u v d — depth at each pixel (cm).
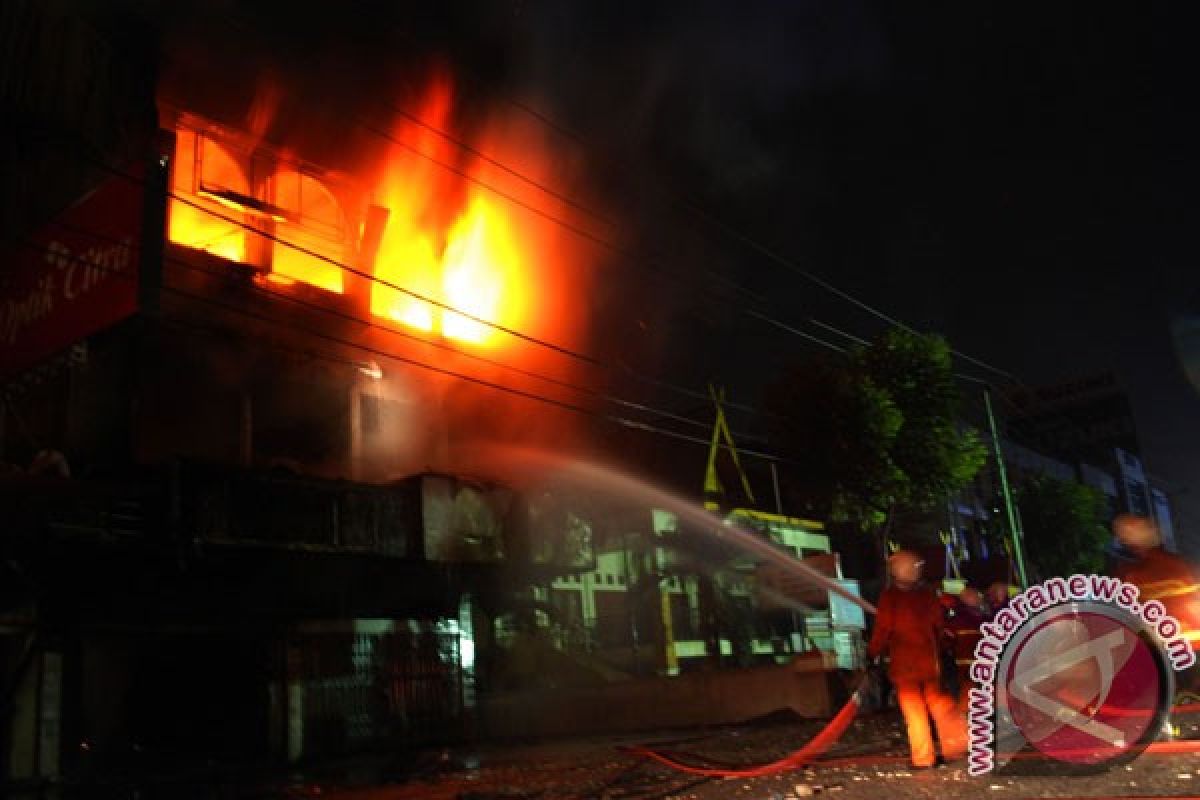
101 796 1097
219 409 1900
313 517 1703
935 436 2794
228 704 1648
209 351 1886
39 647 1197
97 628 1478
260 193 2155
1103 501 4456
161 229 1357
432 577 2005
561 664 2322
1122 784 614
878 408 2698
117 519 1450
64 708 1427
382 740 1770
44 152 1797
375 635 1841
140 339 1772
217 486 1574
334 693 1730
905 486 2745
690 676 1914
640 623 2492
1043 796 598
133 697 1620
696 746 1277
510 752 1452
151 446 1756
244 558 1662
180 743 1620
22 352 1440
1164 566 751
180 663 1681
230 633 1658
